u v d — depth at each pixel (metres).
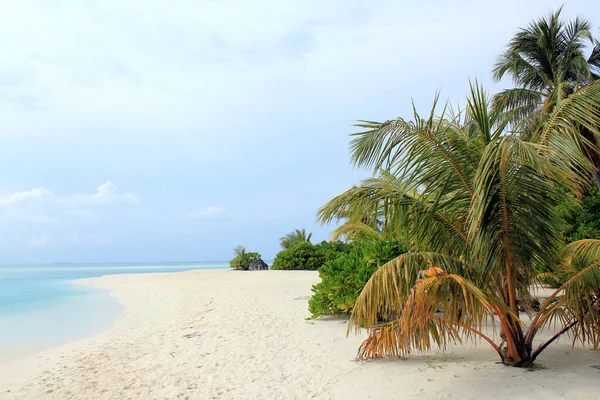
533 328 5.30
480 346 6.46
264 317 10.45
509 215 4.83
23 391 5.86
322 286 9.69
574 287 4.94
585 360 5.45
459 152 5.04
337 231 12.37
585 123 4.40
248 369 6.07
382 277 4.92
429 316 4.64
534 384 4.51
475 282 5.19
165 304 15.45
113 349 8.30
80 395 5.52
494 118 5.21
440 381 4.87
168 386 5.58
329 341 7.44
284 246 46.12
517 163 4.34
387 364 5.72
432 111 4.91
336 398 4.70
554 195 4.88
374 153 5.15
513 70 17.41
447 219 5.43
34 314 14.02
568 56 16.39
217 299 15.03
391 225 5.97
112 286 25.52
